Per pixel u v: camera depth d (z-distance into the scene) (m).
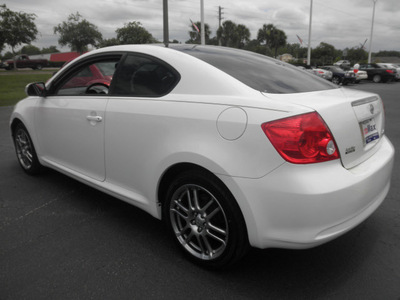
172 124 2.10
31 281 2.05
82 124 2.75
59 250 2.39
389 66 23.42
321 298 1.91
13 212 2.99
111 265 2.22
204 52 2.46
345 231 1.83
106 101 2.57
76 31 36.41
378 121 2.36
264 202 1.77
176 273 2.14
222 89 2.02
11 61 39.81
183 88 2.17
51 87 3.24
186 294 1.95
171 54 2.34
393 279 2.06
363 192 1.88
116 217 2.90
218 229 2.03
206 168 1.91
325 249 2.39
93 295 1.94
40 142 3.42
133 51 2.57
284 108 1.76
